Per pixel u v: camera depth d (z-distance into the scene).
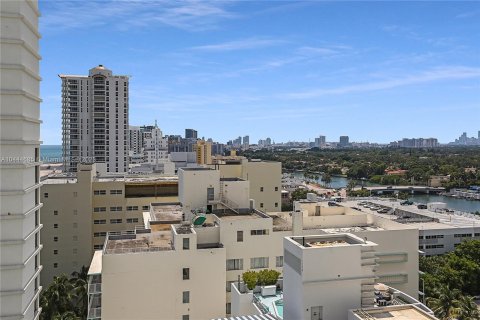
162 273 56.97
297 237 42.44
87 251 102.56
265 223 65.25
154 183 113.88
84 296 75.06
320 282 38.12
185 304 57.84
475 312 66.75
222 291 59.34
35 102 31.78
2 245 28.45
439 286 74.44
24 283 29.34
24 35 29.19
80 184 102.62
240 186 76.62
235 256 64.06
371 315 36.28
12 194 28.55
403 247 64.00
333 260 38.53
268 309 48.66
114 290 55.38
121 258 55.56
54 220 101.25
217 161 124.69
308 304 37.97
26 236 29.58
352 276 38.88
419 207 148.50
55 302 72.81
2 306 28.47
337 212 79.69
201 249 58.69
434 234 116.69
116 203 110.25
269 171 115.12
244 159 123.88
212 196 75.75
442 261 96.56
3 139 28.42
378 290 46.06
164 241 63.28
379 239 63.38
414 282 64.19
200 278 58.44
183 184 74.88
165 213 81.38
